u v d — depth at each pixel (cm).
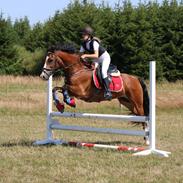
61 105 1018
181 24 4225
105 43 4262
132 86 1076
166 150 1012
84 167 804
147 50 4184
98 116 1027
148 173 759
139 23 4184
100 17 4422
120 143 1134
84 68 1018
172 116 1792
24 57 4825
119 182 695
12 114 1830
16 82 3058
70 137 1246
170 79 4206
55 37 4519
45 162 842
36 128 1441
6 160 862
